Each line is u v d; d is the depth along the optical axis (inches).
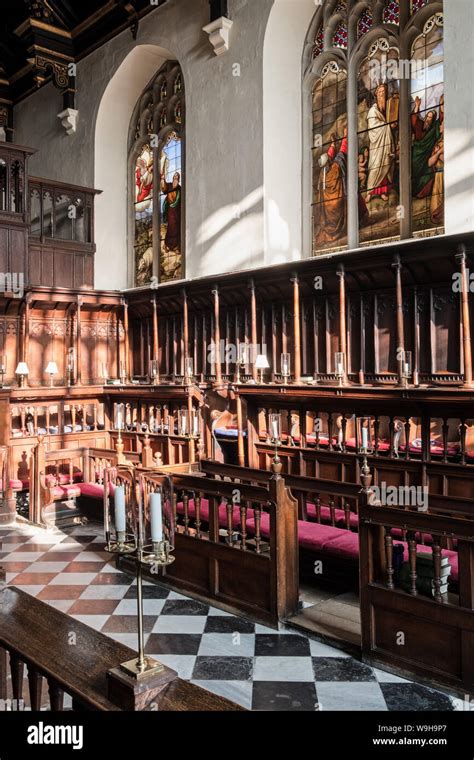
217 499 243.0
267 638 209.8
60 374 557.0
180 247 579.5
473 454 298.4
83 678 96.1
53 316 554.6
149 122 629.6
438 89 404.5
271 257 465.4
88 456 393.4
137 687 87.7
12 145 515.5
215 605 239.1
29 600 128.3
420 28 414.9
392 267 363.9
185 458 399.2
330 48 472.4
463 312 328.5
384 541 190.9
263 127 464.1
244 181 477.1
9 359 525.0
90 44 634.8
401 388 300.0
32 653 104.2
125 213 646.5
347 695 169.5
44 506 366.0
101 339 584.4
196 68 520.1
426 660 176.1
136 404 491.2
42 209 570.3
